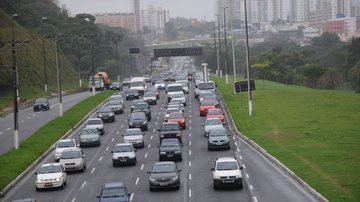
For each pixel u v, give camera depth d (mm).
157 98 143750
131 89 148750
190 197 52469
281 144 78625
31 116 120625
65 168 66750
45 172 59625
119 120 113062
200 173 63969
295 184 55750
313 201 48281
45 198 55062
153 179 55594
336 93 144625
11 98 154625
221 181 54344
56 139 90875
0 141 91500
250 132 90375
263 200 49719
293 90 154250
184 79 175375
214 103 115312
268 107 118188
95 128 90562
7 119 118188
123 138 87688
